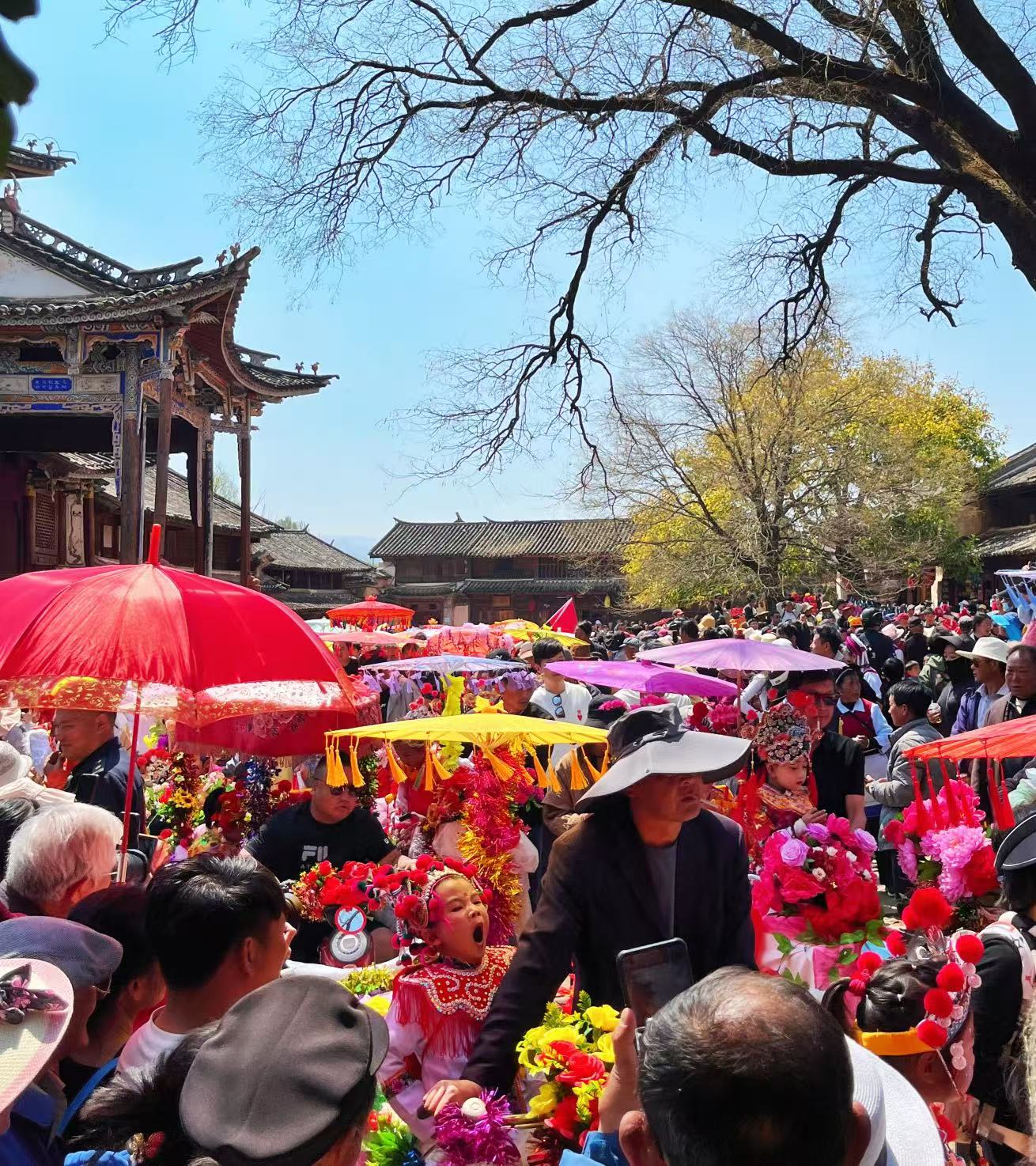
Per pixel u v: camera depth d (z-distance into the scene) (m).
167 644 3.54
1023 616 15.08
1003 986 2.95
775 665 6.92
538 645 9.41
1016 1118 2.91
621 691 9.23
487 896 4.42
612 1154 2.31
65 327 19.39
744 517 38.81
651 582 42.09
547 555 70.50
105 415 22.64
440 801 4.87
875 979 2.86
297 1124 1.63
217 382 23.02
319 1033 1.76
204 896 2.63
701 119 11.40
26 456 24.95
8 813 3.94
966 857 4.34
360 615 21.42
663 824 3.04
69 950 2.38
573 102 11.87
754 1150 1.46
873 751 8.46
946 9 9.66
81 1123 1.94
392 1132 3.10
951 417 53.06
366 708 4.93
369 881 3.94
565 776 6.03
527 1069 2.95
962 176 10.87
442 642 15.59
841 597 40.09
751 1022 1.53
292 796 5.89
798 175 11.55
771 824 5.48
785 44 10.59
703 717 7.59
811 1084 1.48
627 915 3.03
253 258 18.73
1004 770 6.79
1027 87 9.76
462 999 3.21
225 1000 2.62
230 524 36.25
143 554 20.53
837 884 4.36
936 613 21.62
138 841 5.28
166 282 19.48
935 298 14.70
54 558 26.66
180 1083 1.88
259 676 3.68
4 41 1.00
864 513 38.59
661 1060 1.56
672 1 10.48
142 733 7.96
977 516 50.41
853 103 10.91
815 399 37.94
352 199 12.16
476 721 4.74
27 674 3.45
